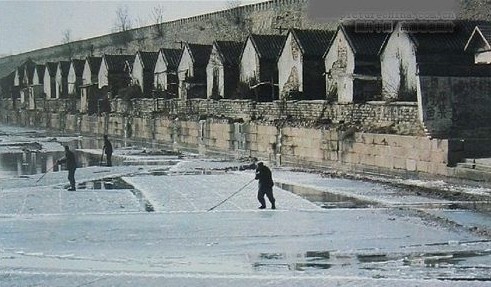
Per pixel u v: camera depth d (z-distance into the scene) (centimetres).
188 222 1952
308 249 1582
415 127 3117
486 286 1243
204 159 4428
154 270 1410
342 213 2097
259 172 2205
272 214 2089
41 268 1439
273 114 4350
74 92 9156
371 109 3434
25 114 10831
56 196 2573
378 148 3250
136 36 9950
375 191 2650
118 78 8088
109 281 1330
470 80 3091
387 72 3831
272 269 1401
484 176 2641
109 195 2591
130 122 6662
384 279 1301
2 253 1587
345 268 1401
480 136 3102
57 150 5372
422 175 2984
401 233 1761
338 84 4253
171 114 5900
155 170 3653
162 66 6919
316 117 3909
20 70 12012
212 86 5862
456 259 1470
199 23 8188
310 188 2766
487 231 1783
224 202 2383
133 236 1756
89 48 11494
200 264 1458
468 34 3850
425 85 3033
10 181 3147
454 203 2300
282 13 6525
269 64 5212
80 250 1608
